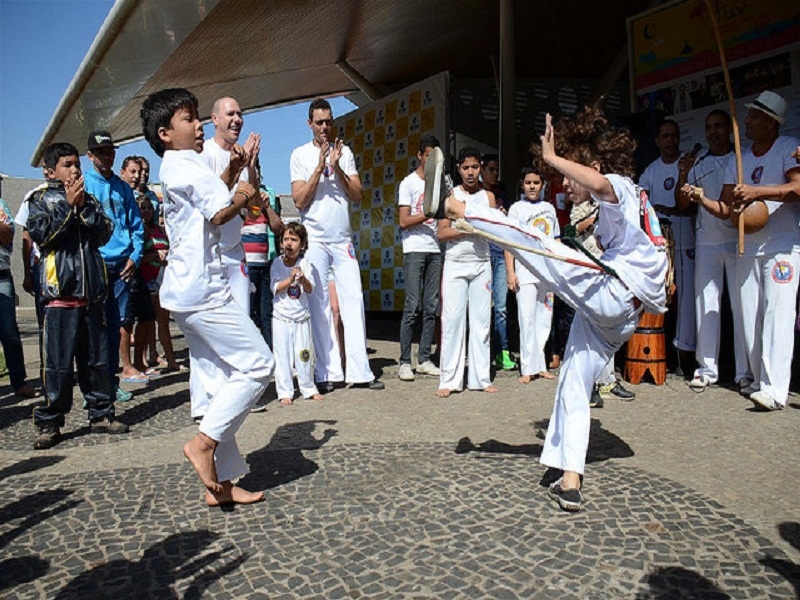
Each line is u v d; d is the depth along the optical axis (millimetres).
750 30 6555
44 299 4219
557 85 12695
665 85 7332
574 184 3154
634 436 4059
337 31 9477
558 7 9211
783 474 3369
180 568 2506
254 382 3027
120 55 7797
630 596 2264
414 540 2695
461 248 5238
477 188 5355
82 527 2881
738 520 2830
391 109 10086
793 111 6262
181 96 3078
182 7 6590
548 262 3078
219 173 4410
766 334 4684
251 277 6281
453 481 3328
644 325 5469
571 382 3123
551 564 2482
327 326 5578
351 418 4621
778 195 4434
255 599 2283
